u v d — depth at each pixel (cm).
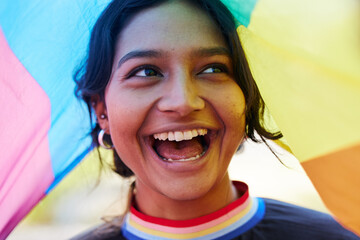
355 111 92
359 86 90
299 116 100
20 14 116
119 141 114
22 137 126
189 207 119
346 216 101
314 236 120
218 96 108
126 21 113
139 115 108
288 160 152
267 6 99
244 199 125
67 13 121
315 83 96
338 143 96
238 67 112
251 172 439
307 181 415
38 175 136
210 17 110
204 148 116
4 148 123
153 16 109
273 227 123
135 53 107
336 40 91
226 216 120
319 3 92
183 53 105
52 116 133
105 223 148
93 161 170
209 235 118
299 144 102
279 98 104
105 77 118
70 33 124
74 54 127
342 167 97
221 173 114
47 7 118
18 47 120
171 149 115
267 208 132
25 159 130
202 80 109
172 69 106
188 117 106
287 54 99
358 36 89
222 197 121
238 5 108
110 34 115
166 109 104
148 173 114
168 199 119
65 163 144
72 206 454
